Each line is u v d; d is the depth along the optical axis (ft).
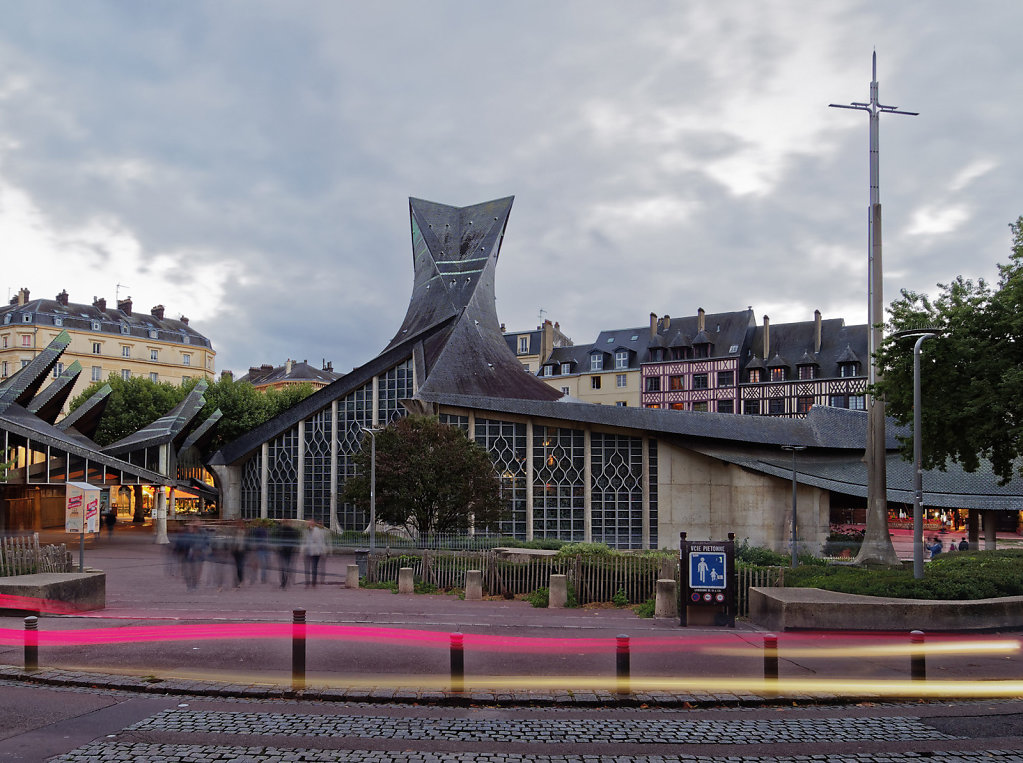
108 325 309.83
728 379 240.32
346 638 43.75
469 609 58.39
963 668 37.32
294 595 65.72
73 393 295.48
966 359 71.97
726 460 134.00
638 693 31.99
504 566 66.95
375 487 102.78
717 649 41.47
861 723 29.04
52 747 25.21
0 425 133.80
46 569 58.85
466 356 159.33
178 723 27.89
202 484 184.03
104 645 40.93
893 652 40.96
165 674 34.50
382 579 75.66
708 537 136.77
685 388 247.09
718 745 26.37
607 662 38.04
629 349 261.85
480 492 104.12
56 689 32.50
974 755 25.75
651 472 140.15
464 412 145.48
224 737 26.40
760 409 234.38
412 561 75.82
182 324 345.51
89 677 33.71
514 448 143.02
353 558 105.40
